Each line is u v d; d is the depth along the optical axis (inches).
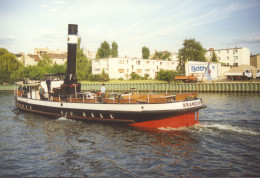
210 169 331.6
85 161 372.5
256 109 812.6
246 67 1930.4
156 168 339.9
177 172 325.7
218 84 1592.0
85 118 608.4
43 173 336.2
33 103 757.9
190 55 2260.1
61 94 695.1
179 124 512.7
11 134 540.7
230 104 962.1
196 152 394.3
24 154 409.7
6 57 2402.8
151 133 496.1
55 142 469.7
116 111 546.9
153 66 2603.3
